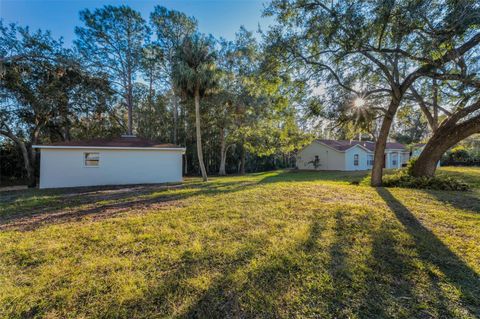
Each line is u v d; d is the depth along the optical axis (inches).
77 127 689.6
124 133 826.2
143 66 792.9
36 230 148.3
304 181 452.8
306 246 116.6
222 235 133.0
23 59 497.4
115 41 738.2
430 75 260.2
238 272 92.8
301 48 295.4
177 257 106.2
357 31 224.5
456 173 444.8
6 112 513.0
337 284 85.0
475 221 154.4
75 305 75.3
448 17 194.4
